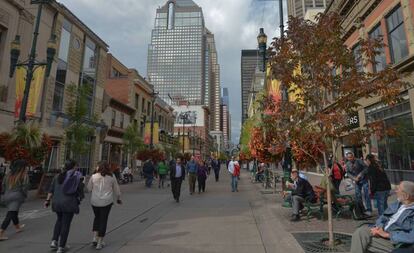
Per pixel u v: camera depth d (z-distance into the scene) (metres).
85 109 18.28
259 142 14.53
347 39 20.70
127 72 42.34
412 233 3.81
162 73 144.25
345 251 5.59
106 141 31.89
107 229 8.15
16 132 12.39
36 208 11.60
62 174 6.29
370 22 18.02
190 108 118.38
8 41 17.78
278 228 7.66
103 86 30.28
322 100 6.41
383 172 8.50
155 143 36.81
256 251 6.05
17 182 7.44
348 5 19.94
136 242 6.82
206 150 117.88
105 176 6.59
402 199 4.09
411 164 14.20
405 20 14.56
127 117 37.84
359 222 8.20
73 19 24.53
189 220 9.33
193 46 144.88
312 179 24.98
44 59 20.84
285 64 6.63
